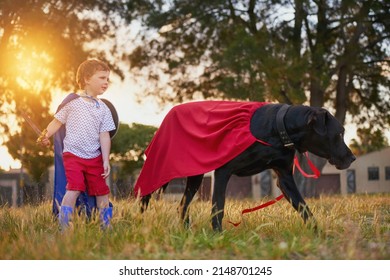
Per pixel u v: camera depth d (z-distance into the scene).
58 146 5.39
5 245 4.10
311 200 10.45
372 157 33.72
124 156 26.39
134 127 27.36
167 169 5.02
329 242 4.23
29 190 7.00
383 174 33.91
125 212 5.30
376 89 21.17
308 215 4.74
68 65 16.95
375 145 23.08
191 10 18.61
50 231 5.12
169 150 5.06
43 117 16.39
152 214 4.61
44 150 15.08
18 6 16.20
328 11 18.42
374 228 5.09
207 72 18.98
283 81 16.55
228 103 5.03
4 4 15.86
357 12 17.98
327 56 18.36
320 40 19.06
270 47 16.95
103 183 4.92
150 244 3.82
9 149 15.48
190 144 4.97
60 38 16.83
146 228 4.11
